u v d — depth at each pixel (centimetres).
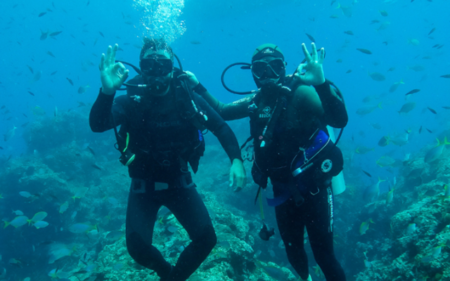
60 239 1026
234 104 307
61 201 1066
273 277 348
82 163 1377
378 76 1034
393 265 392
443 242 328
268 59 241
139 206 238
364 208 895
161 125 233
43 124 1588
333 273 235
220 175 1364
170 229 428
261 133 246
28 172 1158
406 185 941
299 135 236
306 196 241
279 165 242
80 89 1082
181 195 243
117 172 1355
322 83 215
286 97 242
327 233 240
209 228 236
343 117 227
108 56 211
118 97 243
